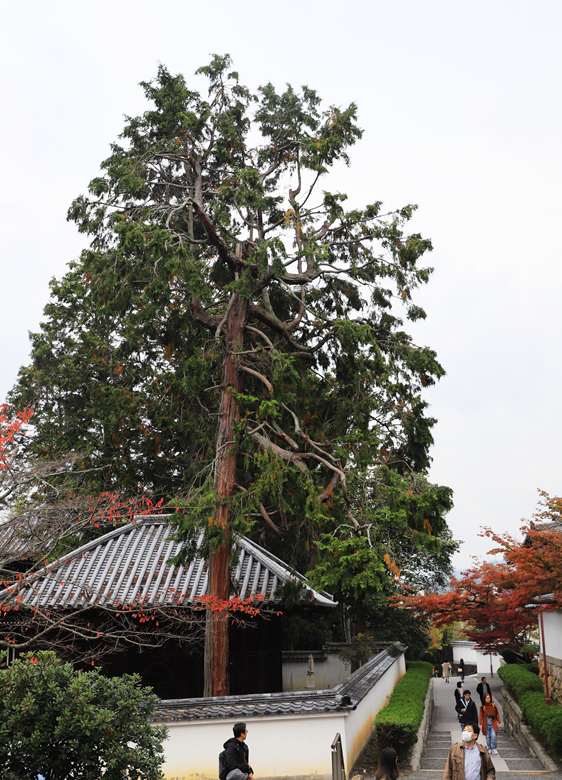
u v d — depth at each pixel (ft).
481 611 71.36
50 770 23.88
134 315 63.41
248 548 67.10
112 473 87.56
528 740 56.24
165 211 61.41
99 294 61.11
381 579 48.06
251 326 61.87
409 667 106.11
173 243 58.85
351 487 60.64
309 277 63.46
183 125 63.36
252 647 63.41
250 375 65.87
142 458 94.43
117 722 24.94
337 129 62.49
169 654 61.77
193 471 66.69
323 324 64.90
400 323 66.28
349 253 65.16
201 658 61.77
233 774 26.55
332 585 48.75
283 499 54.19
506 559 53.06
